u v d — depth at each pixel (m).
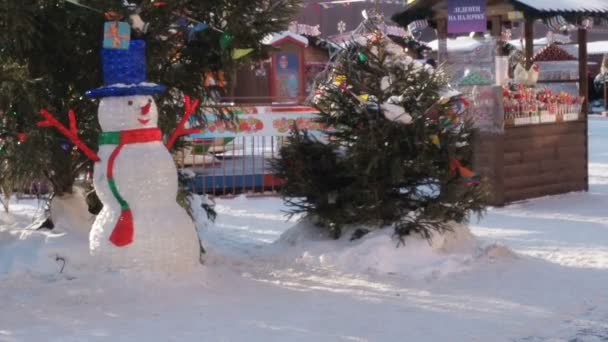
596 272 8.30
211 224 11.46
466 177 8.85
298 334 6.26
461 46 13.04
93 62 8.30
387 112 8.61
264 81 23.28
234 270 8.36
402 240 8.48
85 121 8.37
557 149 13.87
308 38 24.75
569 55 14.83
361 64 9.01
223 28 8.34
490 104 12.80
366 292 7.55
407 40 19.98
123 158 7.38
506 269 8.34
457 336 6.27
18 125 8.06
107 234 7.39
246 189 14.66
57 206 8.54
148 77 8.28
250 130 14.30
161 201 7.46
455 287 7.70
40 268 7.67
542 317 6.79
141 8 8.03
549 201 13.34
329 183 8.98
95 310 6.78
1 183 8.44
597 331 6.45
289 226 11.55
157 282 7.29
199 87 8.62
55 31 8.12
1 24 7.70
